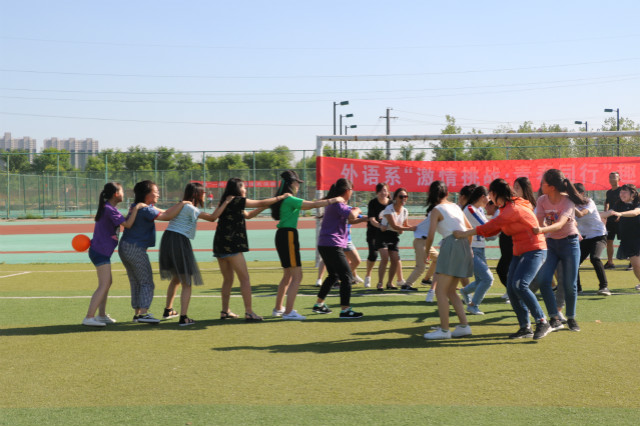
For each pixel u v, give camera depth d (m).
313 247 19.17
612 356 5.71
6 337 6.86
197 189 7.57
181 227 7.48
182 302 7.51
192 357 5.86
